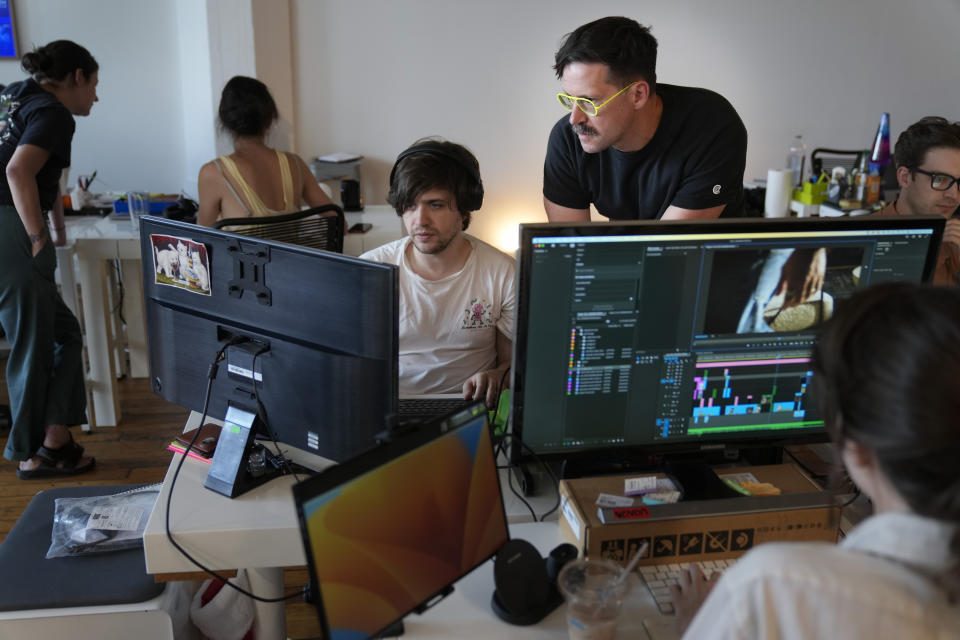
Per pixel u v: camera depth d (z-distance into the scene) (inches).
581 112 71.1
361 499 40.3
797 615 26.0
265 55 181.9
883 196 165.6
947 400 23.7
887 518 26.4
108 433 131.0
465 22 191.5
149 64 184.4
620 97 69.7
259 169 115.4
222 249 54.9
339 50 190.2
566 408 53.9
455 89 195.9
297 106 193.0
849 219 52.3
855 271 53.9
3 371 145.1
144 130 189.2
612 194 83.7
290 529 53.1
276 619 60.4
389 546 41.8
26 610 58.9
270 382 55.3
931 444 23.9
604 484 54.0
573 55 69.1
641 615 46.7
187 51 180.7
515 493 59.3
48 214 115.1
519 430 54.0
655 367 53.8
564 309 51.2
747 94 204.5
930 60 205.8
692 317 52.8
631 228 49.8
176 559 52.7
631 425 55.1
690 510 50.1
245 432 56.7
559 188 87.0
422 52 192.5
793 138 209.3
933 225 53.6
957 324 24.5
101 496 70.6
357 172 185.6
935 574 25.2
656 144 78.4
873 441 25.4
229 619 65.9
